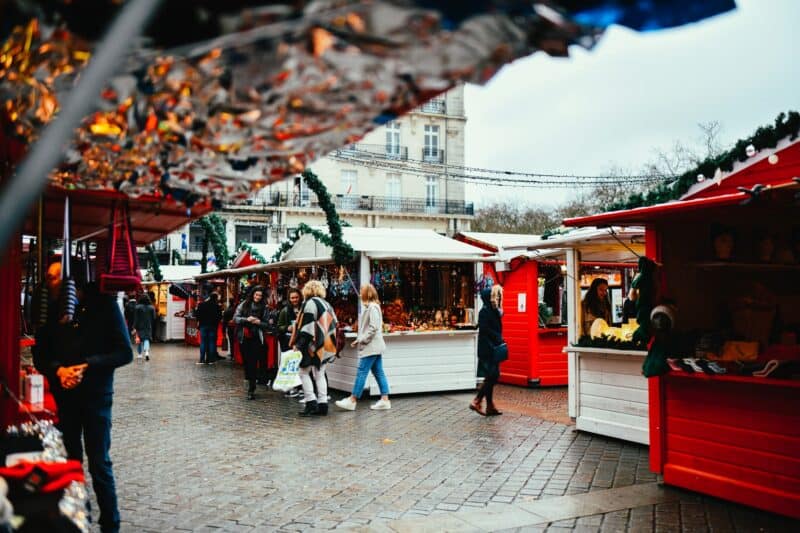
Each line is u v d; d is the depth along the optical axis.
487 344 8.80
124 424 8.26
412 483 5.64
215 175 3.01
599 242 8.12
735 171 5.74
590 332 8.23
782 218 6.18
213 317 15.88
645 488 5.52
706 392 5.36
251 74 2.05
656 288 5.79
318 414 8.95
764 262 6.03
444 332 10.96
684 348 5.72
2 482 2.16
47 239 5.84
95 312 4.18
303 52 1.87
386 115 2.31
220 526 4.56
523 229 45.06
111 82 2.13
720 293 6.49
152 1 1.34
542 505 5.05
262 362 12.02
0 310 3.59
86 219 4.78
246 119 2.38
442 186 45.28
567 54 1.69
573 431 7.83
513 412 9.17
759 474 4.96
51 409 4.19
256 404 9.86
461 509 4.96
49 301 4.07
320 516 4.79
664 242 5.98
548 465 6.25
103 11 1.77
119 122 2.46
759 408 4.98
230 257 18.28
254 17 1.64
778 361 4.89
